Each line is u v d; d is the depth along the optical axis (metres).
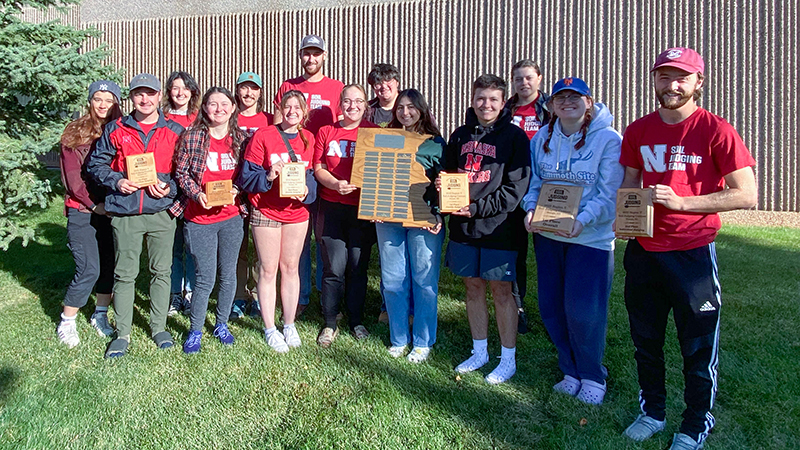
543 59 9.55
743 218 8.36
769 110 8.39
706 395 2.80
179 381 3.58
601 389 3.36
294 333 4.18
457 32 10.00
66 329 4.17
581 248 3.23
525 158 3.46
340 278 4.19
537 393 3.46
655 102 8.92
